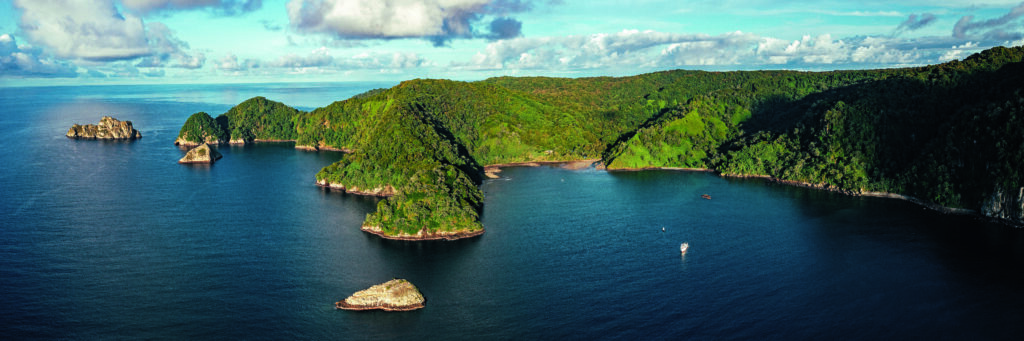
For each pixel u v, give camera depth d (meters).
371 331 148.38
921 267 191.38
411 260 196.62
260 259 196.38
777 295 171.25
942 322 155.62
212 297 166.50
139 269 186.62
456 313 158.38
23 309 158.12
